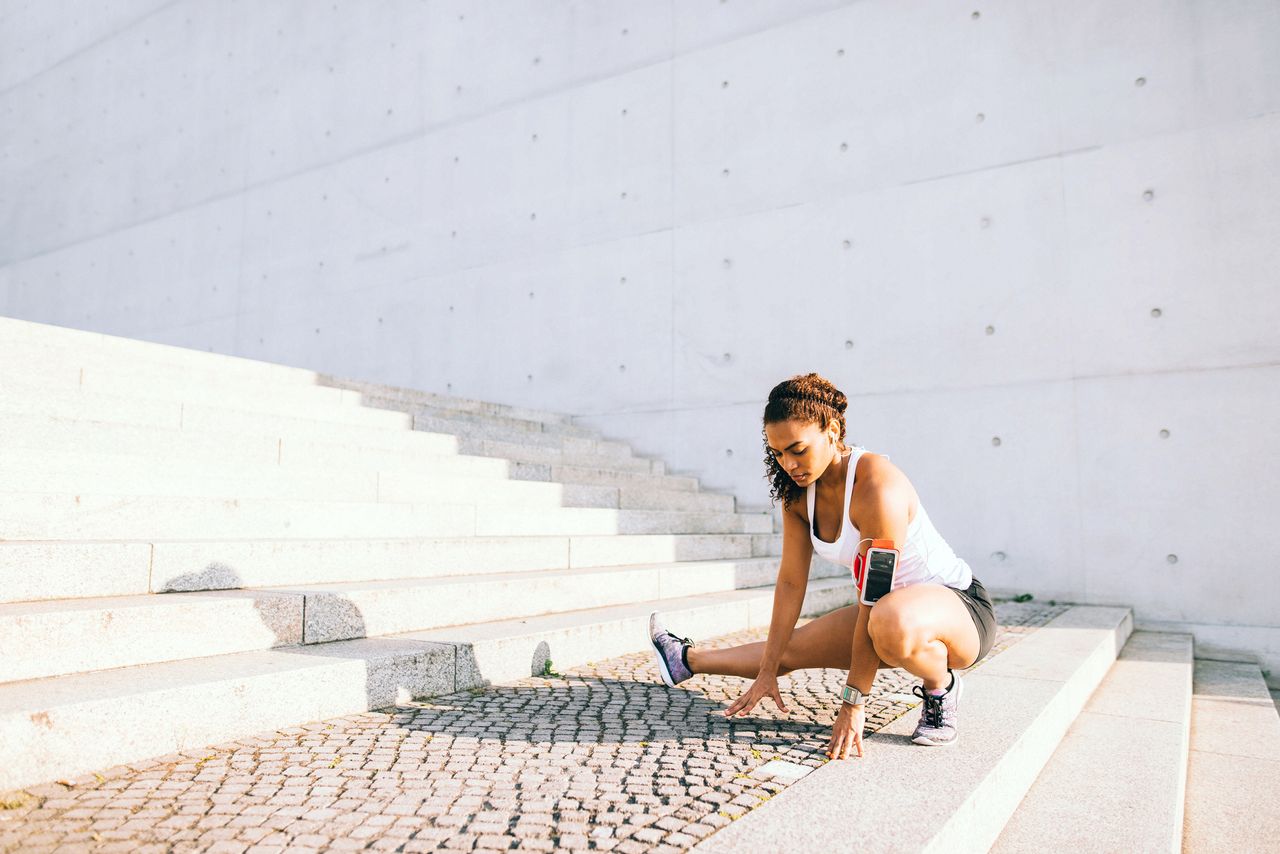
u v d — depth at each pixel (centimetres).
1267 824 233
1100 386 541
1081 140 563
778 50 691
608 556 440
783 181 677
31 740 162
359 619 271
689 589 436
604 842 141
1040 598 546
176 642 223
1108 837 181
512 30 845
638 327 739
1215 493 503
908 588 196
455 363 845
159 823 146
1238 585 492
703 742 206
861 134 647
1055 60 578
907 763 186
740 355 684
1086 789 214
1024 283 572
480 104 858
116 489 308
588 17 798
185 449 352
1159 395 523
